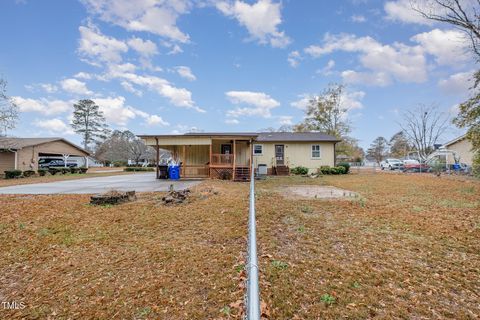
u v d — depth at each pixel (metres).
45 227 5.27
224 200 7.51
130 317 2.43
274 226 5.04
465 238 4.38
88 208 6.80
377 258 3.60
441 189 10.43
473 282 2.94
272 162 19.88
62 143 27.19
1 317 2.54
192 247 4.09
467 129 10.97
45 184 13.14
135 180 14.87
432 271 3.21
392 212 6.21
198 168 16.91
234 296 2.68
